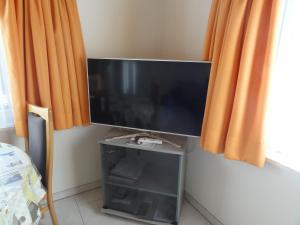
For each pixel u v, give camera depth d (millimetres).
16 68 1639
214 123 1463
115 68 1795
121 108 1875
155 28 2305
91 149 2295
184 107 1700
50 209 1590
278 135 1412
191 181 2166
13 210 976
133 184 1935
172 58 2219
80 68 1916
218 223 1897
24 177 1124
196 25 1873
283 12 1279
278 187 1386
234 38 1319
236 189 1684
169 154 1892
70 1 1767
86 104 2027
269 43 1217
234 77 1406
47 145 1475
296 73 1282
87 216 2029
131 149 2010
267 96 1265
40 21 1646
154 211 2006
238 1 1280
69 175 2240
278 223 1420
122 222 1973
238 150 1428
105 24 2055
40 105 1793
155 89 1739
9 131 1868
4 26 1584
